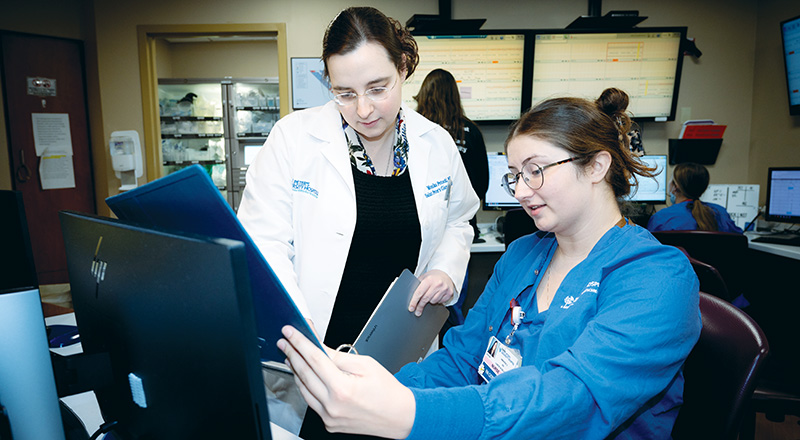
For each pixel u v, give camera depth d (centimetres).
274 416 95
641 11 377
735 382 86
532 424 62
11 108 388
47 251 410
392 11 384
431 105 252
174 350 49
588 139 80
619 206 92
